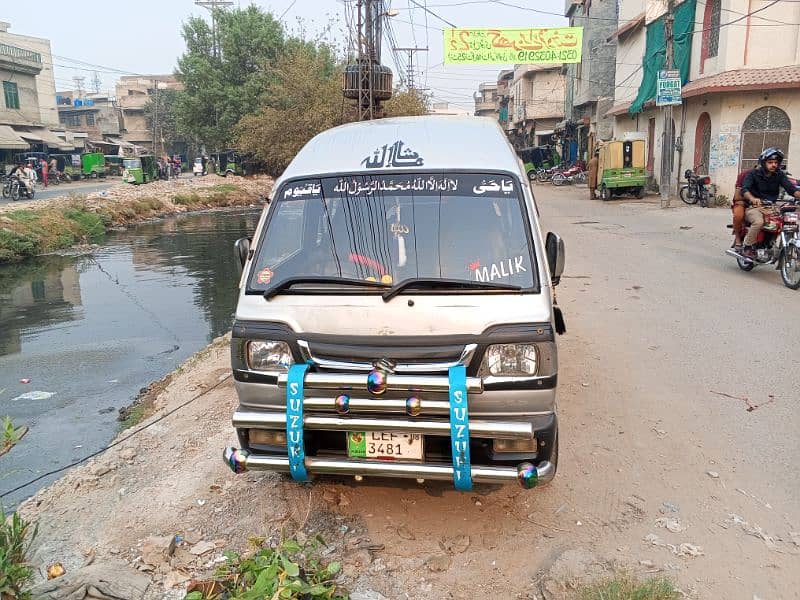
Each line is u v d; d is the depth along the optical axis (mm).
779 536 3533
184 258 17750
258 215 30750
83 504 4125
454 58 25406
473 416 3326
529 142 57375
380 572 3301
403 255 3590
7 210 21188
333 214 3811
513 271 3455
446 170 3885
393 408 3199
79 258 18016
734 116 19875
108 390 7480
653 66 25953
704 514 3752
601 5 36469
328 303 3430
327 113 33156
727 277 9625
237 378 3539
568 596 3064
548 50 25203
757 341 6609
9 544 3055
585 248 12844
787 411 5012
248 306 3570
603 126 36750
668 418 4988
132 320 11000
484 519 3742
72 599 3068
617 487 4055
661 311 7898
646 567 3279
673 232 14617
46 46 50938
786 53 19703
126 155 64125
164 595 3174
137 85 85125
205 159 58438
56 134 51812
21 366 8469
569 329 7316
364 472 3307
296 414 3230
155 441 5070
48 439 6059
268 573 2828
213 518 3863
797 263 8586
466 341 3271
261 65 47750
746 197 9422
